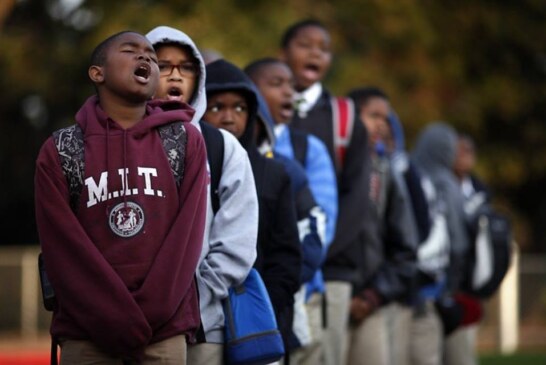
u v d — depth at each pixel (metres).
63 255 11.16
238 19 44.62
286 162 16.03
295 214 14.41
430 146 24.94
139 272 11.21
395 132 22.72
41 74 50.03
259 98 15.58
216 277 12.42
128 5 45.50
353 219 18.64
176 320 11.38
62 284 11.11
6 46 49.56
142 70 11.62
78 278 11.06
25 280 42.03
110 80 11.53
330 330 18.36
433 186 24.50
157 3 46.00
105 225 11.26
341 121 18.97
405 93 50.25
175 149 11.64
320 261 15.96
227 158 12.88
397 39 49.78
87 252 11.06
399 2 49.28
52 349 11.49
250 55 43.81
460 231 24.48
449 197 24.45
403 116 48.91
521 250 58.84
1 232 55.69
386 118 21.11
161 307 11.14
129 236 11.25
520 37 54.59
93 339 11.05
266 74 17.34
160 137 11.63
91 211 11.30
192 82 13.43
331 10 48.50
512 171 55.53
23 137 54.22
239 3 45.75
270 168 14.37
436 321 23.62
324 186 17.41
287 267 14.16
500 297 42.59
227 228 12.60
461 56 53.12
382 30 49.16
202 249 12.48
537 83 56.28
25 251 44.12
